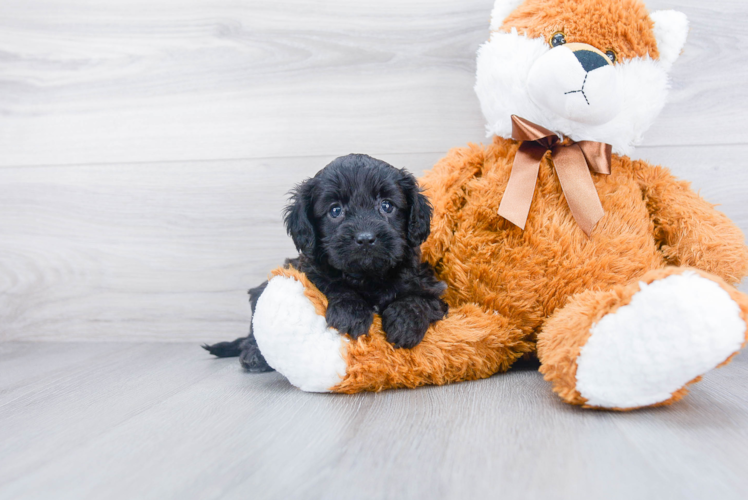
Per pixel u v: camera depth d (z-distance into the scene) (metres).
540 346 1.52
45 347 2.56
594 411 1.37
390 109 2.46
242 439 1.26
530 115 1.81
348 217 1.70
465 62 2.40
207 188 2.58
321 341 1.56
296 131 2.52
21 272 2.70
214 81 2.56
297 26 2.50
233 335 2.58
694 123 2.27
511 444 1.16
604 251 1.73
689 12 2.24
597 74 1.63
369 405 1.49
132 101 2.61
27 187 2.68
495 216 1.80
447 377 1.69
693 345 1.20
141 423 1.41
